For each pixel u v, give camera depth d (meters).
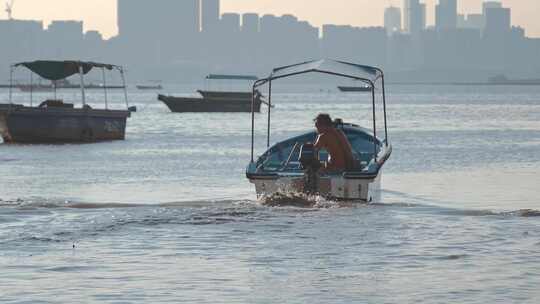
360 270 57.66
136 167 135.12
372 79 96.38
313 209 85.00
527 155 156.50
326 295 50.97
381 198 97.75
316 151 90.75
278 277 55.62
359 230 73.19
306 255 62.66
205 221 77.19
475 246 65.94
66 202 90.00
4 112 179.75
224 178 119.12
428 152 163.62
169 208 84.38
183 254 63.06
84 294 51.25
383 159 95.88
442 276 55.72
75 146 178.88
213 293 51.56
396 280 54.66
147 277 55.59
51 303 49.25
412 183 113.69
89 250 64.31
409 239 68.94
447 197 99.25
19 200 92.38
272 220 78.12
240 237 69.75
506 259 61.03
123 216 79.50
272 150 101.94
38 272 56.94
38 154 160.00
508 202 95.06
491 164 139.50
